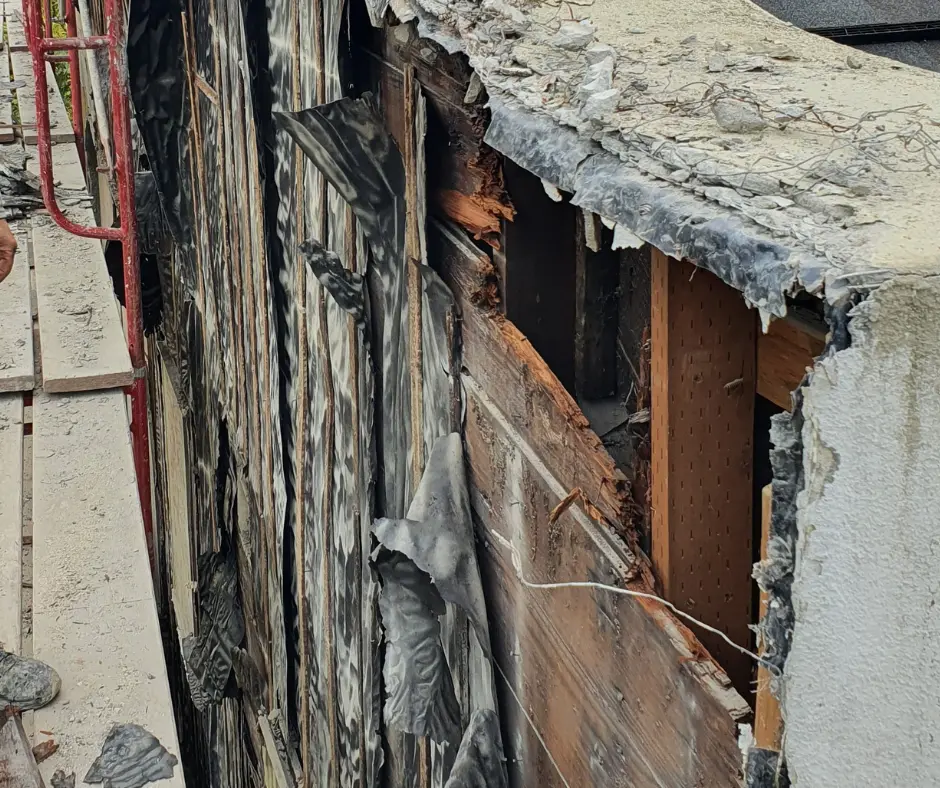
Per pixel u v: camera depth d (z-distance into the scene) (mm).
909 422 1538
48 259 6090
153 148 7648
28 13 5449
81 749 2885
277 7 4852
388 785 4582
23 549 3762
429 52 3082
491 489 3186
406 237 3545
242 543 7242
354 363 4301
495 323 3064
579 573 2633
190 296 8219
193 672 8016
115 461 4238
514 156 2336
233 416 7152
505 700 3307
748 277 1611
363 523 4398
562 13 2908
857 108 2127
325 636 5273
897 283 1456
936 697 1695
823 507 1599
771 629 1742
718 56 2479
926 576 1630
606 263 3053
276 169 5293
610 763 2584
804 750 1742
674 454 2240
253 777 7445
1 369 4828
